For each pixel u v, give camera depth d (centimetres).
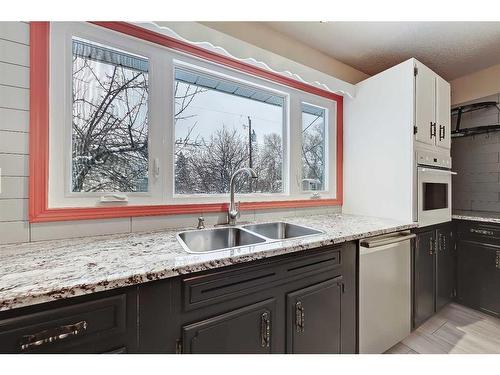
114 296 71
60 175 113
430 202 189
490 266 196
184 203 148
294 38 184
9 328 59
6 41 100
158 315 78
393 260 157
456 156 262
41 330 62
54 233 110
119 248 100
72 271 73
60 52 114
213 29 141
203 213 155
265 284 101
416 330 180
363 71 236
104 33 125
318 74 192
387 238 153
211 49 153
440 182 200
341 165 230
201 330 85
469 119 252
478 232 203
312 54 197
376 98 200
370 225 161
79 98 121
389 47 198
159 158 140
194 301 84
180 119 154
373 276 144
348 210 224
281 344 106
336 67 215
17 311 60
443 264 202
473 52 207
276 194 195
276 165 200
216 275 89
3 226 100
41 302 60
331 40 187
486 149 240
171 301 80
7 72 100
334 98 225
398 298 160
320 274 121
